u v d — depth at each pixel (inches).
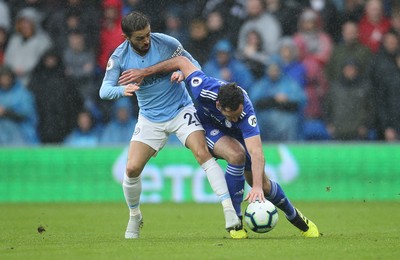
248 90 1953.7
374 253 860.0
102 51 2012.8
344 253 858.1
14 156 1916.8
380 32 1962.4
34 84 2003.0
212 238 1063.0
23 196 1918.1
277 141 1951.3
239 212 1043.3
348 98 1945.1
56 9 2030.0
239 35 1975.9
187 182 1888.5
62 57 2009.1
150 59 1043.9
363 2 1987.0
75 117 1999.3
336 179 1889.8
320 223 1379.2
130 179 1067.9
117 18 2005.4
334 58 1959.9
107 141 1977.1
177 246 933.8
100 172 1913.1
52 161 1918.1
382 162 1892.2
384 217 1496.1
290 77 1952.5
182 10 1979.6
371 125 1955.0
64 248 933.8
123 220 1461.6
